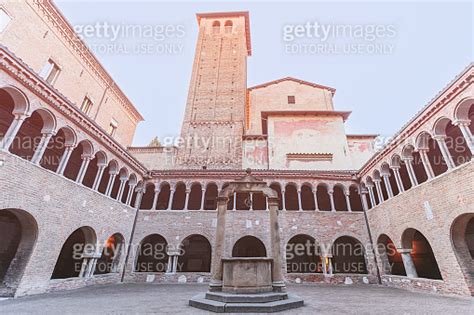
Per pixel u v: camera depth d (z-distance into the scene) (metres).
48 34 20.09
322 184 22.19
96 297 11.40
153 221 20.91
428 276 19.69
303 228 20.22
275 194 11.68
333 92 35.44
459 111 12.18
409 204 15.55
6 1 16.48
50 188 13.13
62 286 13.87
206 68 36.62
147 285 17.05
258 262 9.80
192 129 30.92
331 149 27.72
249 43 44.06
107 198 17.91
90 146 16.25
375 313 8.00
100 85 27.08
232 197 24.64
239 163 27.88
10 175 10.98
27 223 12.37
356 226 20.41
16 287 11.25
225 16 41.69
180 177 22.44
